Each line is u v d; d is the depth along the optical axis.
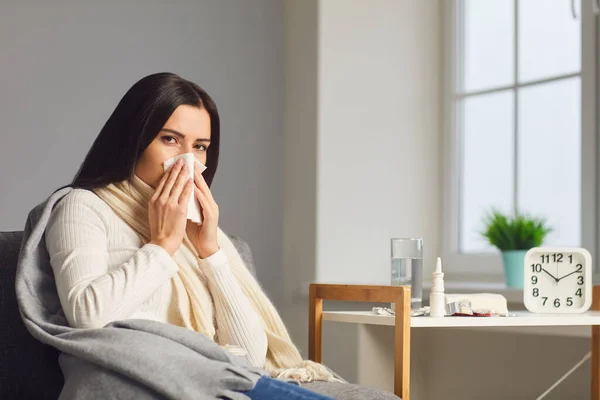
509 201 3.32
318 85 3.28
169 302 2.04
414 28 3.48
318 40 3.29
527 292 2.46
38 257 1.93
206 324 2.05
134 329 1.74
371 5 3.39
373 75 3.38
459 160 3.49
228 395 1.61
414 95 3.47
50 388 1.90
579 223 3.09
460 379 3.11
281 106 3.50
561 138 3.16
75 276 1.84
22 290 1.84
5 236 2.02
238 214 3.50
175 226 1.96
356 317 2.39
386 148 3.39
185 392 1.59
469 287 3.06
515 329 2.93
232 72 3.56
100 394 1.62
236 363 1.71
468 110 3.48
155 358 1.63
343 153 3.31
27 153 3.42
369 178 3.35
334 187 3.29
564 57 3.17
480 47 3.45
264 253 3.49
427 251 3.46
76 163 3.45
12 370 1.87
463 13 3.52
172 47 3.54
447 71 3.51
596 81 3.04
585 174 3.05
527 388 2.89
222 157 3.51
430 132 3.50
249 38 3.59
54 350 1.93
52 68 3.45
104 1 3.50
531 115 3.26
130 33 3.52
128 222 2.02
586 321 2.29
